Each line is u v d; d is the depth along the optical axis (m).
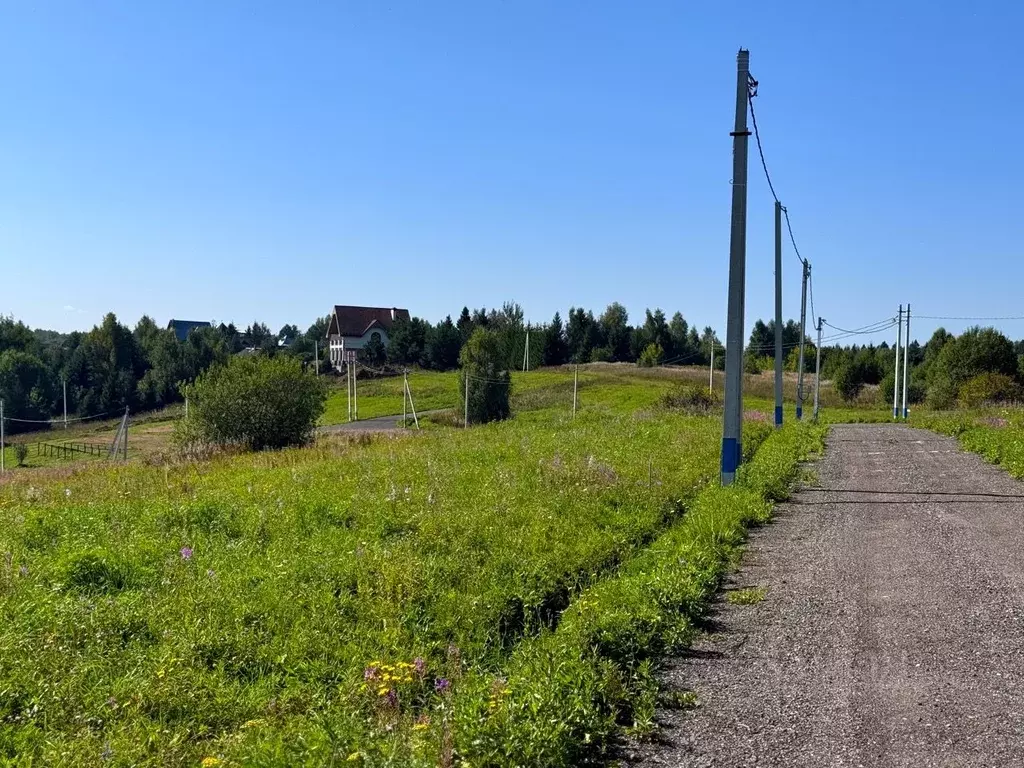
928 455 18.78
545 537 9.12
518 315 113.81
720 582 7.73
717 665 5.59
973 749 4.16
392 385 79.50
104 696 5.18
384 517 9.86
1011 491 12.74
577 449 18.17
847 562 8.32
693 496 12.33
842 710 4.73
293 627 6.29
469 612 6.71
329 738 4.38
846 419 41.19
